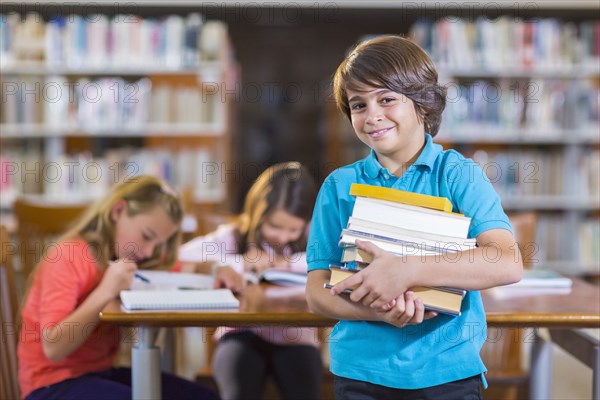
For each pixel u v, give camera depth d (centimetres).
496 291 194
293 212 243
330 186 151
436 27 465
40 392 191
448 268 129
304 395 223
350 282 131
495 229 136
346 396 143
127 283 187
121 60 462
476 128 471
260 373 224
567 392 306
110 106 469
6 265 201
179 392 203
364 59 137
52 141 472
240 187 615
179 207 213
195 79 472
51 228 308
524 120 473
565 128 477
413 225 136
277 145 626
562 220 491
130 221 205
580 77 478
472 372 138
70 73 469
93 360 198
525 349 366
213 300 174
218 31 466
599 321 163
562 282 201
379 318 134
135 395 173
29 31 461
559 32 473
